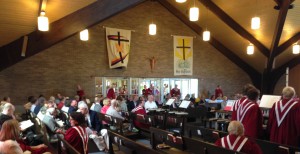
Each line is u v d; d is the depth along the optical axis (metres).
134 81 13.52
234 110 4.14
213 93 15.69
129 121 7.42
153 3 14.00
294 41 12.00
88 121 6.93
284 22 10.31
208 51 15.58
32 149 3.66
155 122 6.55
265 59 14.15
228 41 14.73
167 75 14.35
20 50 8.20
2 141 2.86
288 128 3.69
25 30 8.00
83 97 10.73
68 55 11.92
